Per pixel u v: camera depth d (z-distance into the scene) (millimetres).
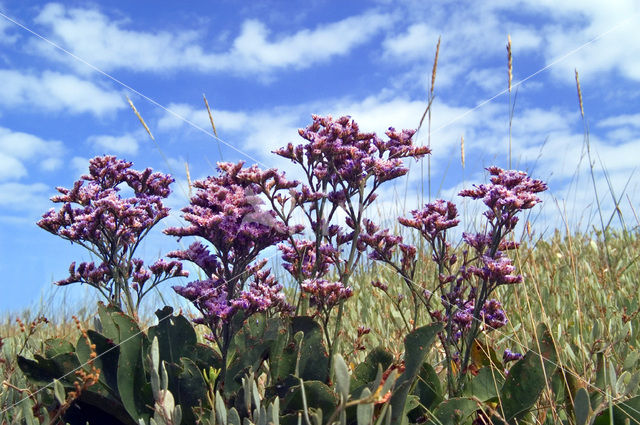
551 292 694
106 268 576
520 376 455
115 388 469
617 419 417
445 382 518
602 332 563
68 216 576
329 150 487
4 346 535
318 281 478
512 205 472
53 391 470
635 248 887
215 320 468
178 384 450
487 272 476
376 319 709
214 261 484
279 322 471
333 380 476
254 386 395
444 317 501
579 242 954
